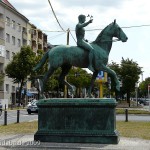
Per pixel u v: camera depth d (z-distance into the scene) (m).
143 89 128.88
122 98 80.75
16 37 78.31
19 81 63.94
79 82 80.75
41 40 97.31
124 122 24.64
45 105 13.73
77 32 14.00
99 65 13.88
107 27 14.18
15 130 18.58
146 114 36.41
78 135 13.40
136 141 14.16
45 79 14.24
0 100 60.28
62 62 13.96
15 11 76.81
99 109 13.45
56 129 13.65
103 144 13.11
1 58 69.38
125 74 65.94
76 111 13.58
